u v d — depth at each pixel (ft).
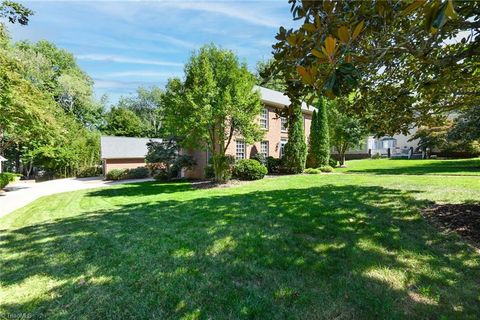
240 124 36.17
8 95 32.58
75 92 87.15
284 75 7.09
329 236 12.76
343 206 18.31
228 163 38.88
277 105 55.16
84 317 7.41
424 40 7.25
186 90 33.37
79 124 87.10
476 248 10.56
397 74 12.00
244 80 34.50
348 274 9.14
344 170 51.57
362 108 14.02
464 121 47.83
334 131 59.26
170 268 10.19
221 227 15.01
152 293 8.48
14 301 8.23
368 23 5.68
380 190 23.89
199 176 48.75
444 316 6.79
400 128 15.96
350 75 4.25
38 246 13.19
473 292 7.75
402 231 12.84
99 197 30.76
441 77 9.57
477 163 50.49
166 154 47.44
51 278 9.70
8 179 46.96
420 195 20.59
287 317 7.05
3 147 53.26
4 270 10.44
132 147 70.18
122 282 9.24
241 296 8.11
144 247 12.48
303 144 49.14
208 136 37.01
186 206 21.79
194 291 8.50
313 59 5.73
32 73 62.75
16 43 73.87
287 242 12.27
